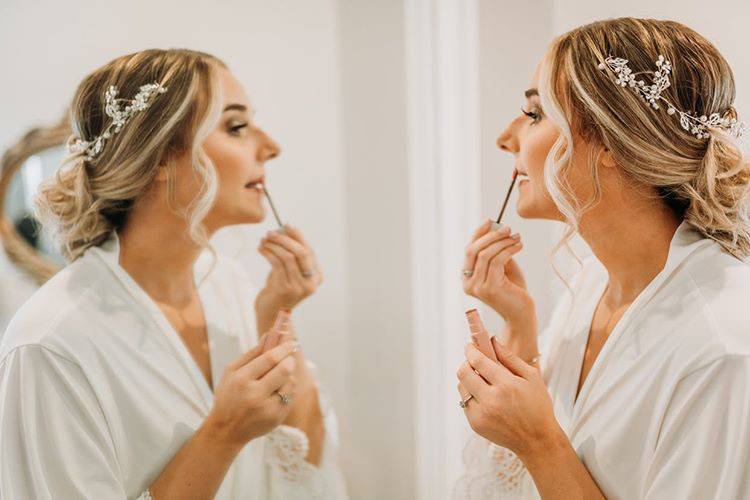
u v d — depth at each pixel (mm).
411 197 1518
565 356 970
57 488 811
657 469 764
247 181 1009
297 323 1628
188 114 925
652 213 852
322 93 1605
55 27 1661
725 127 810
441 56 1396
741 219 815
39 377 829
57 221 973
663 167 800
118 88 932
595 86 809
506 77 1326
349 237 1606
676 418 746
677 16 1144
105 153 927
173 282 1034
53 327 857
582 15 1230
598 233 878
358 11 1566
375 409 1605
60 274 944
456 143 1391
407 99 1513
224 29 1630
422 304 1486
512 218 1354
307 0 1604
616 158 816
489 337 862
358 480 1607
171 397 926
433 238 1453
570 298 1036
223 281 1173
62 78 1667
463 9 1349
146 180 923
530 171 906
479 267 996
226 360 1077
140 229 973
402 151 1550
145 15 1646
